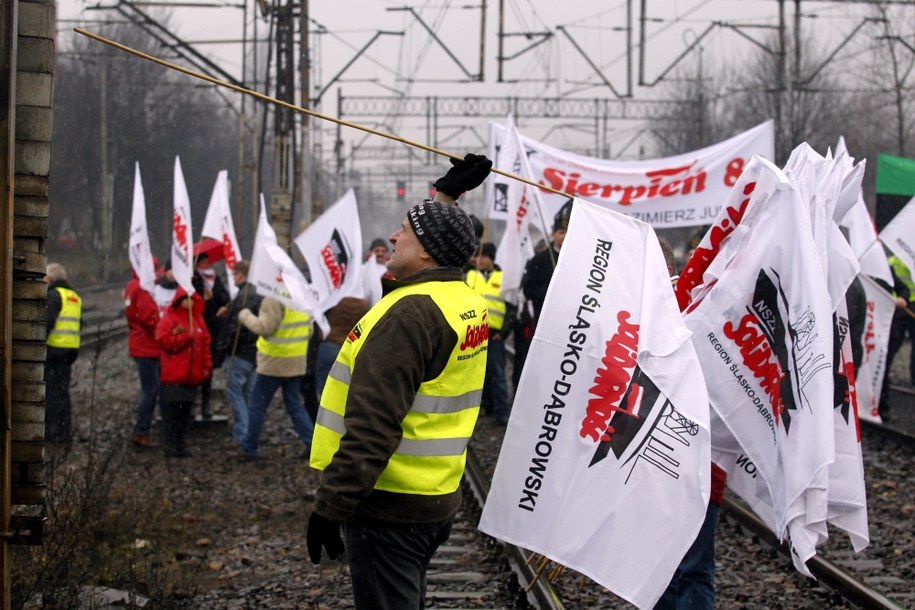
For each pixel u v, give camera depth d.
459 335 3.77
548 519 4.36
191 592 6.39
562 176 11.48
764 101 32.97
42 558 5.66
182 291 10.55
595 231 4.55
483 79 23.69
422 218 3.85
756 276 4.77
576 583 6.76
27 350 4.00
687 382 4.41
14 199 3.94
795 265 4.66
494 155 11.59
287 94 19.47
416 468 3.72
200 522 8.27
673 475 4.34
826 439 4.39
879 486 9.98
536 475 4.37
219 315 12.72
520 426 4.39
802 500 4.49
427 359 3.66
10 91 3.77
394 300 3.77
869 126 32.91
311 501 9.24
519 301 11.93
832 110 32.28
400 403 3.57
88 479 6.41
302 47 20.00
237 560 7.40
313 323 11.46
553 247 9.93
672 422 4.36
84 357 19.53
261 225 10.23
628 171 11.48
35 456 4.01
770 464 4.72
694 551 4.95
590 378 4.39
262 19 19.91
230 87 3.82
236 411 11.44
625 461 4.35
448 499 3.83
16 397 4.00
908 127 32.84
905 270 13.84
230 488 9.62
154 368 11.31
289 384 10.75
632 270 4.53
